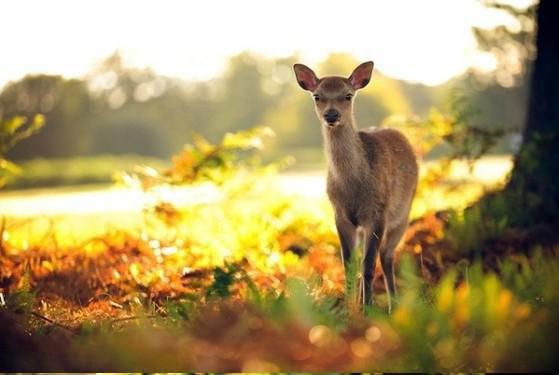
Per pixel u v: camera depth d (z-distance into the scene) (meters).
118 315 9.88
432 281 11.54
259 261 12.32
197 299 9.38
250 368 7.32
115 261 12.76
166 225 14.30
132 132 88.06
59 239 15.05
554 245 12.64
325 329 7.37
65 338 8.28
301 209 15.88
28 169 50.16
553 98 15.70
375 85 91.06
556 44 15.68
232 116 102.25
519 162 15.30
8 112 78.12
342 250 11.59
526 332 7.27
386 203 11.65
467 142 16.23
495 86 72.12
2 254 12.70
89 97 87.50
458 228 13.09
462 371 7.10
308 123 96.44
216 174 14.95
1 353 7.84
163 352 7.65
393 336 7.30
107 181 48.44
